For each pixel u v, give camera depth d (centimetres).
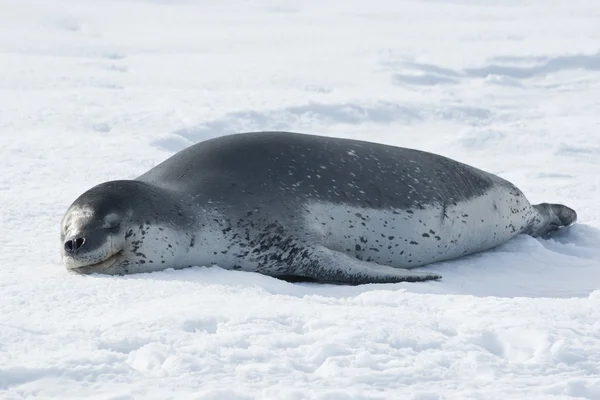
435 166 2569
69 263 2009
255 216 2189
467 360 1355
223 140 2362
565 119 5116
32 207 2739
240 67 7181
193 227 2128
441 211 2464
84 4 13738
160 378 1248
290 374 1273
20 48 8538
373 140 4547
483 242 2606
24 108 4819
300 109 5038
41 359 1308
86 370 1257
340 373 1280
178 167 2297
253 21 12094
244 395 1169
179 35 10262
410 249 2408
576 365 1352
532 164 3950
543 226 2808
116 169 3362
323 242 2253
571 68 7094
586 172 3800
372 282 2148
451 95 6012
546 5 13838
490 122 5184
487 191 2620
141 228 2061
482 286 2172
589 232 2827
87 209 2047
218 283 1928
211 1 15162
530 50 7781
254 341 1409
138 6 14000
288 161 2316
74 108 4903
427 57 7644
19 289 1808
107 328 1485
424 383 1262
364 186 2361
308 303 1702
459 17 12288
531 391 1234
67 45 8912
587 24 10531
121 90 5812
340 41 9331
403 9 13600
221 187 2216
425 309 1692
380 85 6325
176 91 5812
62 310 1653
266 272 2219
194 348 1361
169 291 1805
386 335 1441
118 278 1961
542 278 2292
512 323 1534
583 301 1744
